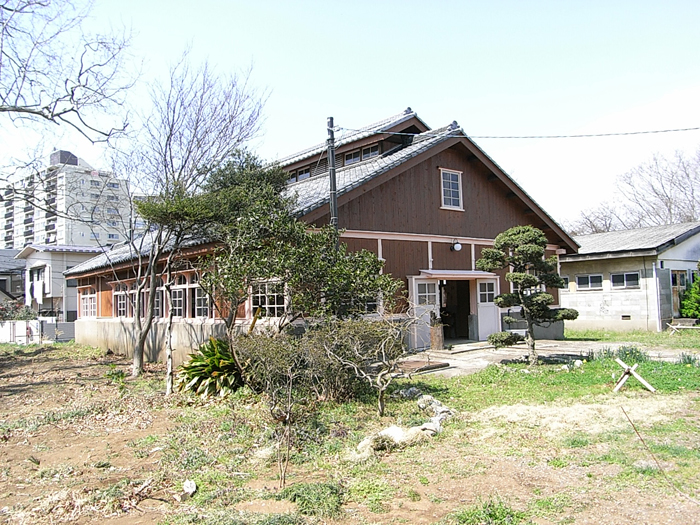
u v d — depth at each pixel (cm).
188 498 456
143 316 1512
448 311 1655
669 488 422
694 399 707
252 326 892
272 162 1220
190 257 1202
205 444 610
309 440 591
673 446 515
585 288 1973
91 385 1084
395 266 1272
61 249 2798
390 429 598
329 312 809
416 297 1295
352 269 832
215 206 953
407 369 977
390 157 1354
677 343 1404
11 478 533
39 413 841
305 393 741
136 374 1185
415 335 1266
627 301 1847
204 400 832
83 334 2016
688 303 1830
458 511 398
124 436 672
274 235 838
